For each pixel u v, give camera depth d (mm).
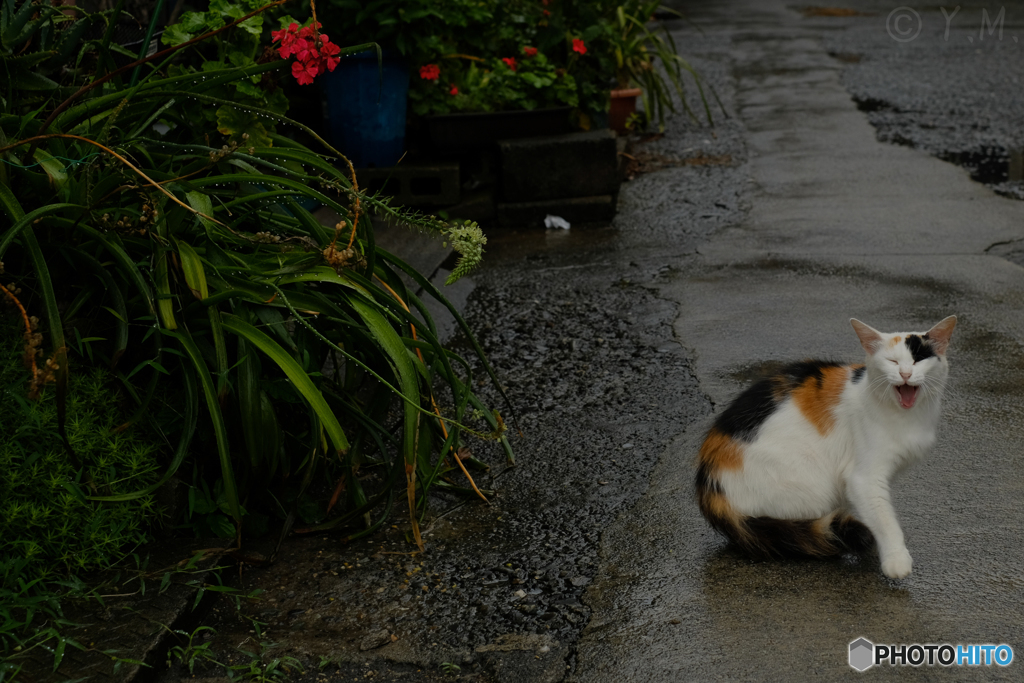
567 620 2752
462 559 3072
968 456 3436
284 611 2859
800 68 12297
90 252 3117
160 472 3119
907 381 2607
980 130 8836
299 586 2973
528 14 7043
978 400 3877
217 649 2691
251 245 3359
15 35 3232
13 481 2693
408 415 3000
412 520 3080
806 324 4781
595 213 6625
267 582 2998
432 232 3277
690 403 4043
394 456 3693
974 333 4559
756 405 2947
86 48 3584
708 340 4672
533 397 4203
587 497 3381
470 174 6676
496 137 6461
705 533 3100
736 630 2615
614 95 8609
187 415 2914
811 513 2930
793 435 2883
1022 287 5102
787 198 7051
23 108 3381
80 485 2818
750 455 2887
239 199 3238
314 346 3299
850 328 4695
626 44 8594
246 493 3133
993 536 2938
